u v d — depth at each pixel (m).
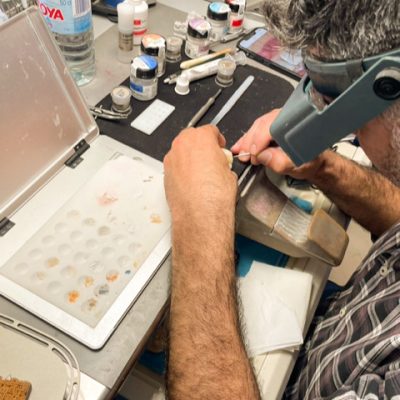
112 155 0.72
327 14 0.40
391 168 0.50
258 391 0.55
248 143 0.74
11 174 0.62
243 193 0.73
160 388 0.69
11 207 0.62
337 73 0.43
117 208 0.65
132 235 0.63
